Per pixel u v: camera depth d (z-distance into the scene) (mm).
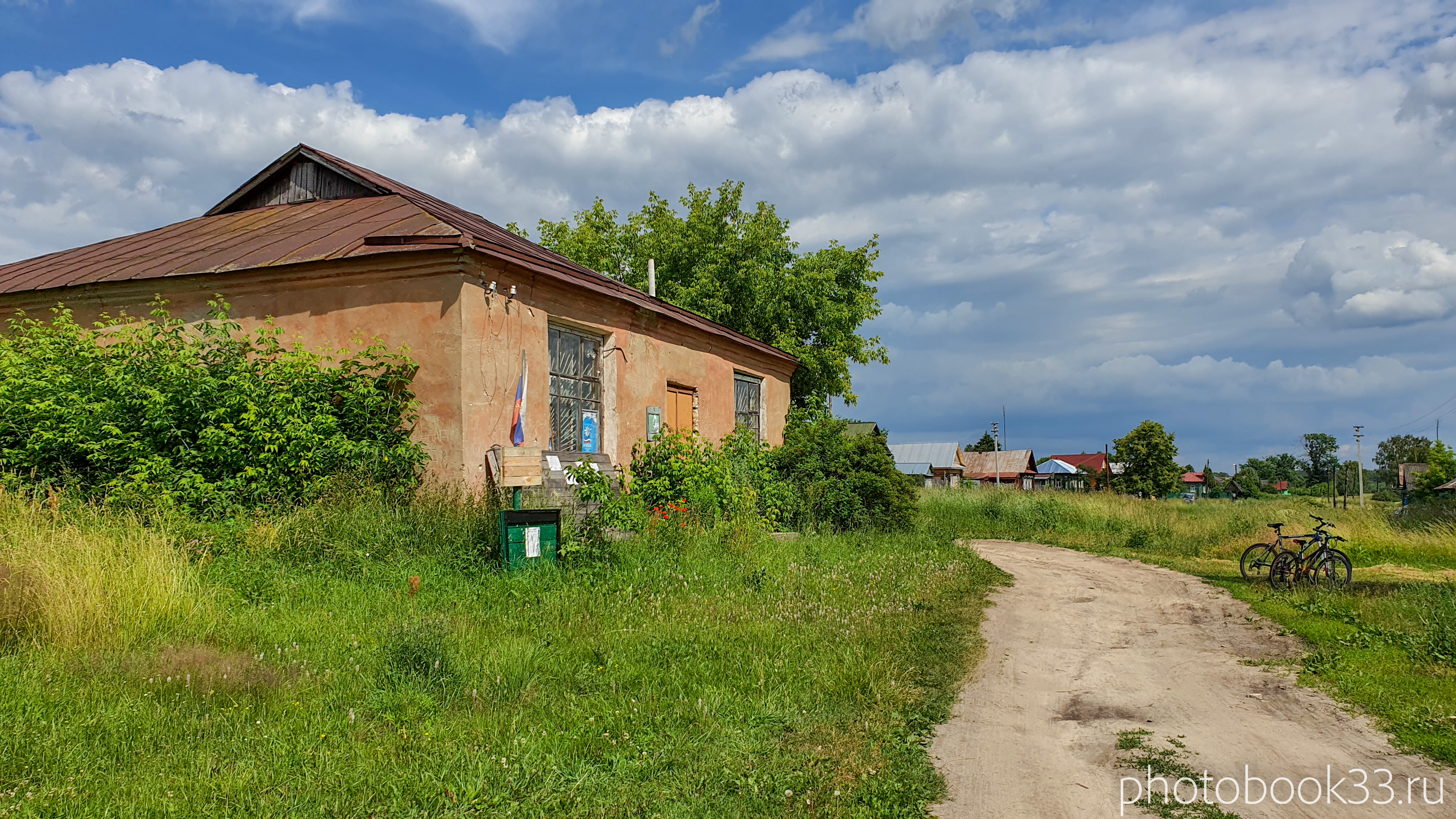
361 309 10742
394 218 11938
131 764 4012
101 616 5707
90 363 9812
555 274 11742
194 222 14906
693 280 25688
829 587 9164
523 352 11336
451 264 10273
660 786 4223
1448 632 7285
